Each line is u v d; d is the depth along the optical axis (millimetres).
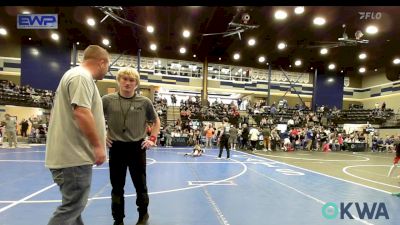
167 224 3914
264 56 26391
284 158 14141
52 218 2393
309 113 27984
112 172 3693
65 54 26203
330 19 16000
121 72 3697
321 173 9133
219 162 11422
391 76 27766
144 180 3842
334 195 5922
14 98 21719
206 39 21547
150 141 3791
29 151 13289
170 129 21031
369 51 22609
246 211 4613
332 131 24844
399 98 29047
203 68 29672
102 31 20797
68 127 2402
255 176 8102
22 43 25562
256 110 26828
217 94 32781
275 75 32062
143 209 3844
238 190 6180
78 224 2758
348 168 10812
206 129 20906
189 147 19688
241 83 31172
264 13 15992
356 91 34344
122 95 3744
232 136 19422
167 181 7070
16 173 7617
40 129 19141
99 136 2537
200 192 5914
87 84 2383
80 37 22719
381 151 23203
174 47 24562
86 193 2494
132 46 24828
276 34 19594
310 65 29547
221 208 4750
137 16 17266
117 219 3674
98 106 2580
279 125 23469
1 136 16875
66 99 2416
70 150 2391
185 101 28750
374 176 8844
